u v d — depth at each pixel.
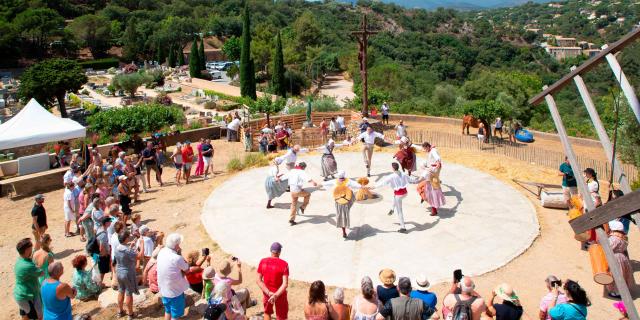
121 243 8.31
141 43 121.00
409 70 91.19
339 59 94.44
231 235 12.08
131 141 21.20
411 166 15.23
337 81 91.19
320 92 78.25
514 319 6.59
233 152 22.62
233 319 6.93
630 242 11.19
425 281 6.96
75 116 53.38
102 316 8.61
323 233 11.98
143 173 16.30
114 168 15.23
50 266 7.24
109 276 10.47
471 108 24.56
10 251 12.18
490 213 13.05
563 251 10.83
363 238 11.62
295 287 9.44
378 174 16.83
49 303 7.18
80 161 17.78
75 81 52.09
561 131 4.32
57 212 15.09
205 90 67.75
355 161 18.80
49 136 18.52
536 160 19.09
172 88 74.31
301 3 183.62
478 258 10.50
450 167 17.75
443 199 12.86
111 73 95.56
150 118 23.03
